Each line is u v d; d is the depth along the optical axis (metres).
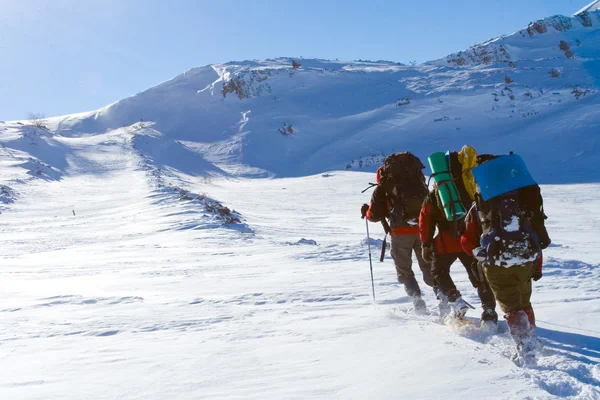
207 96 183.75
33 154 110.56
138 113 175.25
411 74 188.00
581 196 57.25
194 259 16.48
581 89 135.62
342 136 139.88
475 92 152.12
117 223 40.34
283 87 183.62
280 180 111.31
